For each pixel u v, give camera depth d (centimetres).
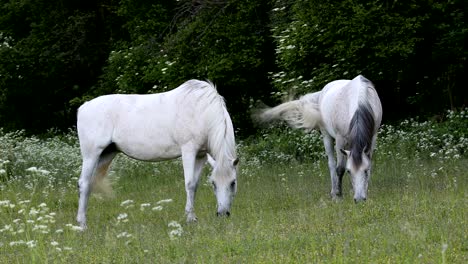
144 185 1641
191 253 838
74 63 2969
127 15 2545
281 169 1653
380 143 1673
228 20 2191
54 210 1382
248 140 2108
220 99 1120
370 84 1202
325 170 1568
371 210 991
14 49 2864
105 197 1453
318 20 1784
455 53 1803
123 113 1163
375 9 1716
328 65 1792
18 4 2936
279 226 954
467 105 1928
